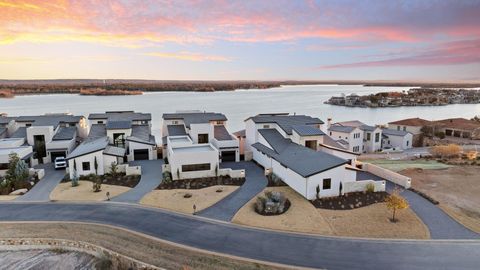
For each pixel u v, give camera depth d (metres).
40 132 46.25
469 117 138.00
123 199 31.27
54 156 45.09
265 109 157.62
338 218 26.73
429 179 37.91
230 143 45.44
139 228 25.30
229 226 25.56
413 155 54.31
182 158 36.97
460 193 32.97
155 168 41.72
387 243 22.66
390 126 78.69
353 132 58.78
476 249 21.81
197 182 36.03
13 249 23.39
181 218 27.05
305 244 22.66
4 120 52.91
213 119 53.47
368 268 19.72
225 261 20.64
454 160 48.31
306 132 41.38
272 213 27.77
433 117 140.00
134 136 48.47
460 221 26.16
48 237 23.97
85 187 34.59
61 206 29.58
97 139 47.16
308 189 30.55
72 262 22.00
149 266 20.33
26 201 30.77
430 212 27.95
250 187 34.44
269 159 39.84
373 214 27.45
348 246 22.30
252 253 21.56
